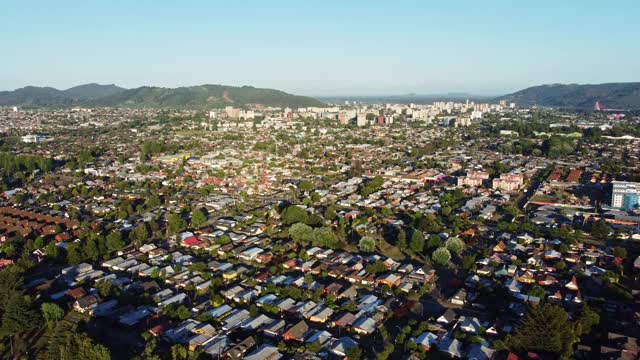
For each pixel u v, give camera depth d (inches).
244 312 5925.2
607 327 5541.3
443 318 5772.6
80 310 6008.9
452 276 7214.6
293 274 7278.5
